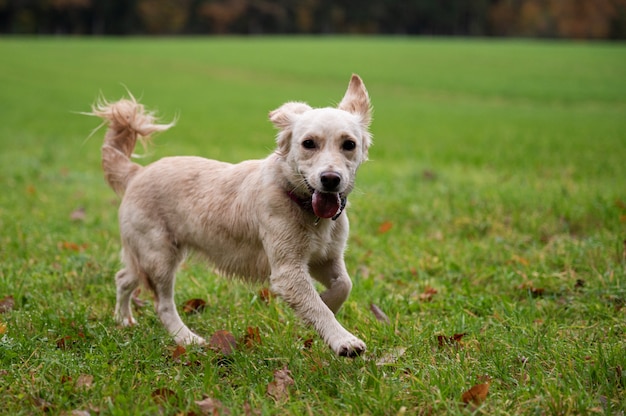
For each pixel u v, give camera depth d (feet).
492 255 20.18
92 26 268.21
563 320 15.46
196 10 270.87
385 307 16.25
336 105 15.75
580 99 87.76
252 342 14.16
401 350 13.57
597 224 22.84
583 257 19.10
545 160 37.93
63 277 18.21
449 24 286.25
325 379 12.29
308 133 13.43
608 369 12.22
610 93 92.94
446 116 69.56
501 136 51.72
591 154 40.29
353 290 17.51
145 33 271.08
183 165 15.79
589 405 11.02
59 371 12.67
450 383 11.77
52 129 57.00
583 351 13.16
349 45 177.06
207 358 13.35
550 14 259.60
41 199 28.12
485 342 13.93
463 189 28.91
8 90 87.15
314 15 280.92
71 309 16.08
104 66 123.75
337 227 14.25
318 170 12.92
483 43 192.03
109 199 28.55
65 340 14.23
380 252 21.02
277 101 82.07
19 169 35.55
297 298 13.50
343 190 13.25
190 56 146.00
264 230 13.97
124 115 17.07
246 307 16.37
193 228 15.20
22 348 13.60
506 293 17.46
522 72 120.88
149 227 15.51
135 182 16.01
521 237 21.94
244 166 15.02
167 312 15.57
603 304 16.08
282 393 11.90
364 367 12.63
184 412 11.05
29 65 119.65
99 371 12.63
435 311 16.37
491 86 102.73
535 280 17.88
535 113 72.79
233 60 139.64
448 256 20.22
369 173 34.42
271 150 16.53
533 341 13.74
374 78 112.98
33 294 17.02
